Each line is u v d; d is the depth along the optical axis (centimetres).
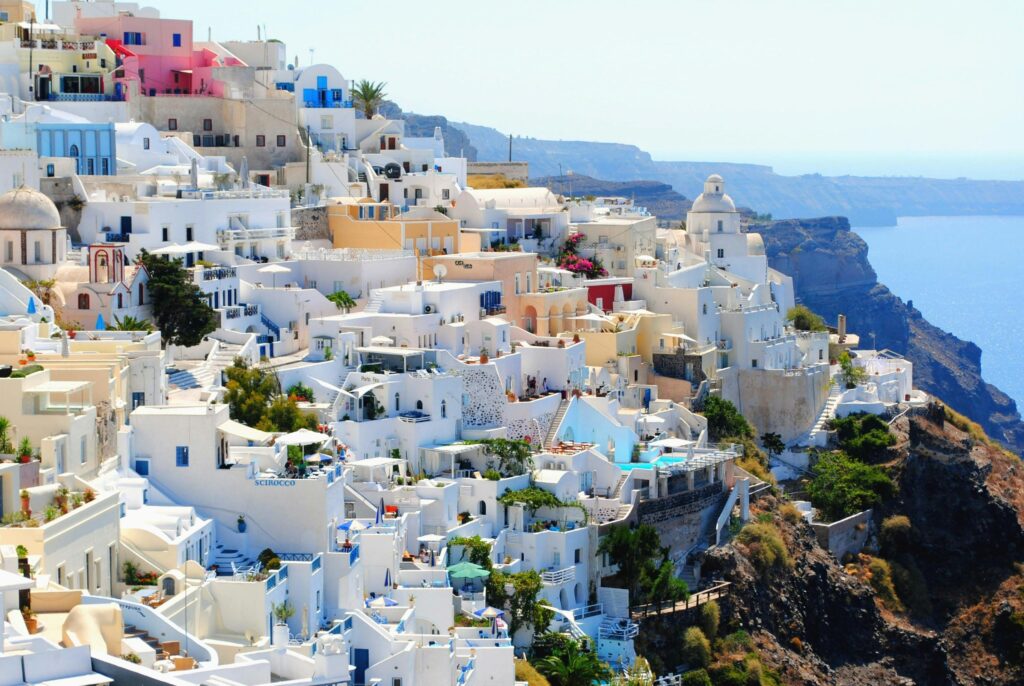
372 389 15788
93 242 17225
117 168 19000
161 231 17412
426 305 17662
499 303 18975
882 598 19562
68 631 9100
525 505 15488
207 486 12731
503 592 14188
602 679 14275
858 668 18425
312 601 11931
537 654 14175
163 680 8312
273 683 10094
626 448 17750
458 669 12306
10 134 18100
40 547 9969
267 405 14812
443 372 16450
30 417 11494
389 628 12312
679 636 16025
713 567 17238
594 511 16300
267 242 18500
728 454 18350
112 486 11969
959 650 19838
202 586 11031
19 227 15375
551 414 17438
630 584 15900
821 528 19500
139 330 14750
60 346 13462
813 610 18225
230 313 16812
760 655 16838
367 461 14988
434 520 14712
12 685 8056
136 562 11238
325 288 18488
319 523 12681
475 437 16388
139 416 12744
